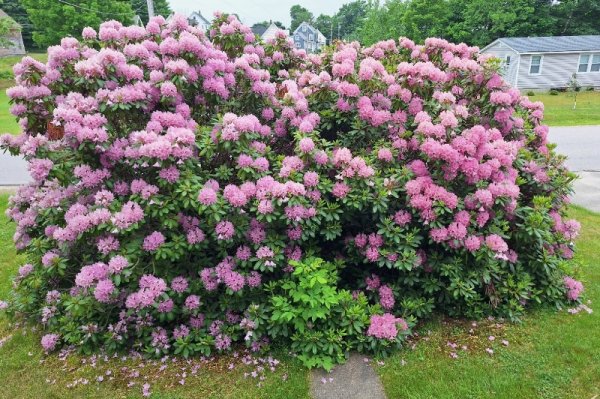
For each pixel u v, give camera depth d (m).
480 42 31.88
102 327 3.19
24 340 3.30
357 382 2.85
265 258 3.03
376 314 3.20
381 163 3.46
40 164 3.06
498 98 3.61
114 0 37.28
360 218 3.54
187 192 2.90
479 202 3.30
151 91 3.30
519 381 2.82
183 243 2.97
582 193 7.18
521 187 4.05
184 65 3.34
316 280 3.08
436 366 2.98
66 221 3.20
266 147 3.45
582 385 2.79
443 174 3.34
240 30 4.38
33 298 3.43
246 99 3.85
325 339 3.05
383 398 2.71
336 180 3.34
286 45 4.75
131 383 2.84
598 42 25.36
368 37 33.84
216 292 3.28
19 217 3.83
